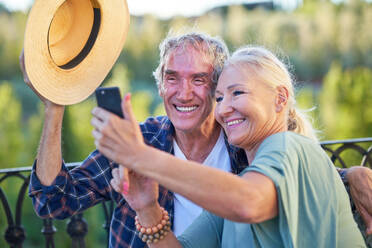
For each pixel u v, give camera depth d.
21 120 13.39
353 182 2.00
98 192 2.14
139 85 14.33
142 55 14.54
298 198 1.48
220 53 2.19
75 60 1.70
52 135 1.83
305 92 9.28
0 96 11.12
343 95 9.68
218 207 1.28
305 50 14.33
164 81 2.19
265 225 1.48
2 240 8.18
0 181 3.00
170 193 2.16
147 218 1.65
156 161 1.26
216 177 1.28
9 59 15.59
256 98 1.68
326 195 1.50
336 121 9.62
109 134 1.25
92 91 1.74
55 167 1.91
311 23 14.53
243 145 1.73
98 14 1.73
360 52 13.97
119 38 1.79
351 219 1.58
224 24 14.65
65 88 1.67
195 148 2.28
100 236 8.46
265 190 1.34
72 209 2.04
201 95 2.15
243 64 1.72
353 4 14.45
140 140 1.27
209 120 2.22
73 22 1.69
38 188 1.91
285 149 1.48
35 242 9.35
